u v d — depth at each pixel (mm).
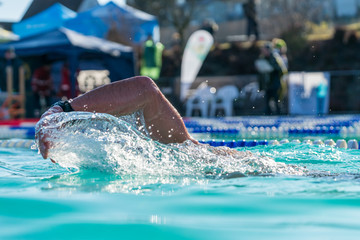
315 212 1267
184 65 13125
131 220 1179
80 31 13719
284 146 3330
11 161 2797
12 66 12539
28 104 11617
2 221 1172
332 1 19359
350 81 12648
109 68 11992
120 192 1568
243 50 15617
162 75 16203
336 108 12609
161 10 21672
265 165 2139
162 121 2186
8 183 1785
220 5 21047
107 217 1204
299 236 1031
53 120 1963
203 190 1604
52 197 1474
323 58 14906
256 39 16828
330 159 2707
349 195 1506
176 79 13961
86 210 1287
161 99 2189
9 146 4727
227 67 15484
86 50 10617
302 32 16562
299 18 19031
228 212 1268
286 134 6898
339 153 2986
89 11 13844
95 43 11117
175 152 2115
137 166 2053
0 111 11031
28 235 1045
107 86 2137
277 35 16844
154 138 2199
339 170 2242
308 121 9031
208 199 1447
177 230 1078
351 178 1893
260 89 11344
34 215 1229
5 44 10719
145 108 2168
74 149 1974
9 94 11117
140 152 2066
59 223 1150
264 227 1108
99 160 2049
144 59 12586
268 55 11086
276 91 11141
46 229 1094
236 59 15445
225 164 2105
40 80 11625
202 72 15492
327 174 2012
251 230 1080
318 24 19094
